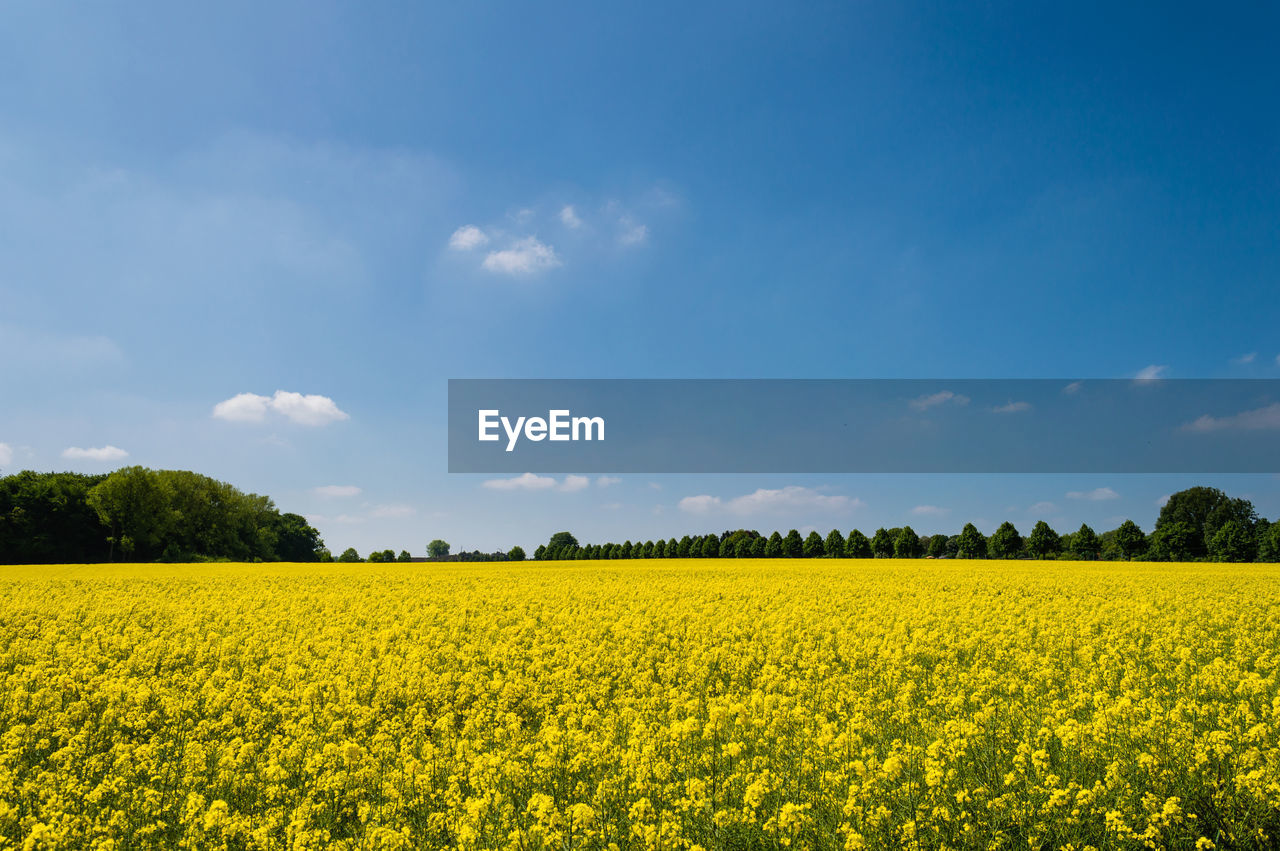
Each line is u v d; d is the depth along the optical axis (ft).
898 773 19.34
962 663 39.34
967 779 20.10
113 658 44.09
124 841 19.15
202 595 76.33
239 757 24.21
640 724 25.18
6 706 31.07
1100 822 17.53
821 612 58.08
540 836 18.04
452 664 40.42
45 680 35.68
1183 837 16.74
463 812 19.66
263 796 21.76
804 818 17.24
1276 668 34.01
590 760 22.72
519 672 37.52
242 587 88.79
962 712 27.94
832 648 43.27
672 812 19.01
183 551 280.51
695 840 18.04
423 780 21.47
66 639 49.03
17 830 19.22
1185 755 19.75
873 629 48.26
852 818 18.12
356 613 61.11
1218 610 56.75
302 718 29.50
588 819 17.78
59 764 24.52
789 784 20.49
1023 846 17.01
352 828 20.13
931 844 17.01
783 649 42.37
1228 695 29.01
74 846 18.80
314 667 38.78
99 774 24.20
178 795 21.66
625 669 37.63
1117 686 32.01
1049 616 55.98
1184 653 35.88
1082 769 20.40
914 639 43.60
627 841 18.12
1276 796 17.10
